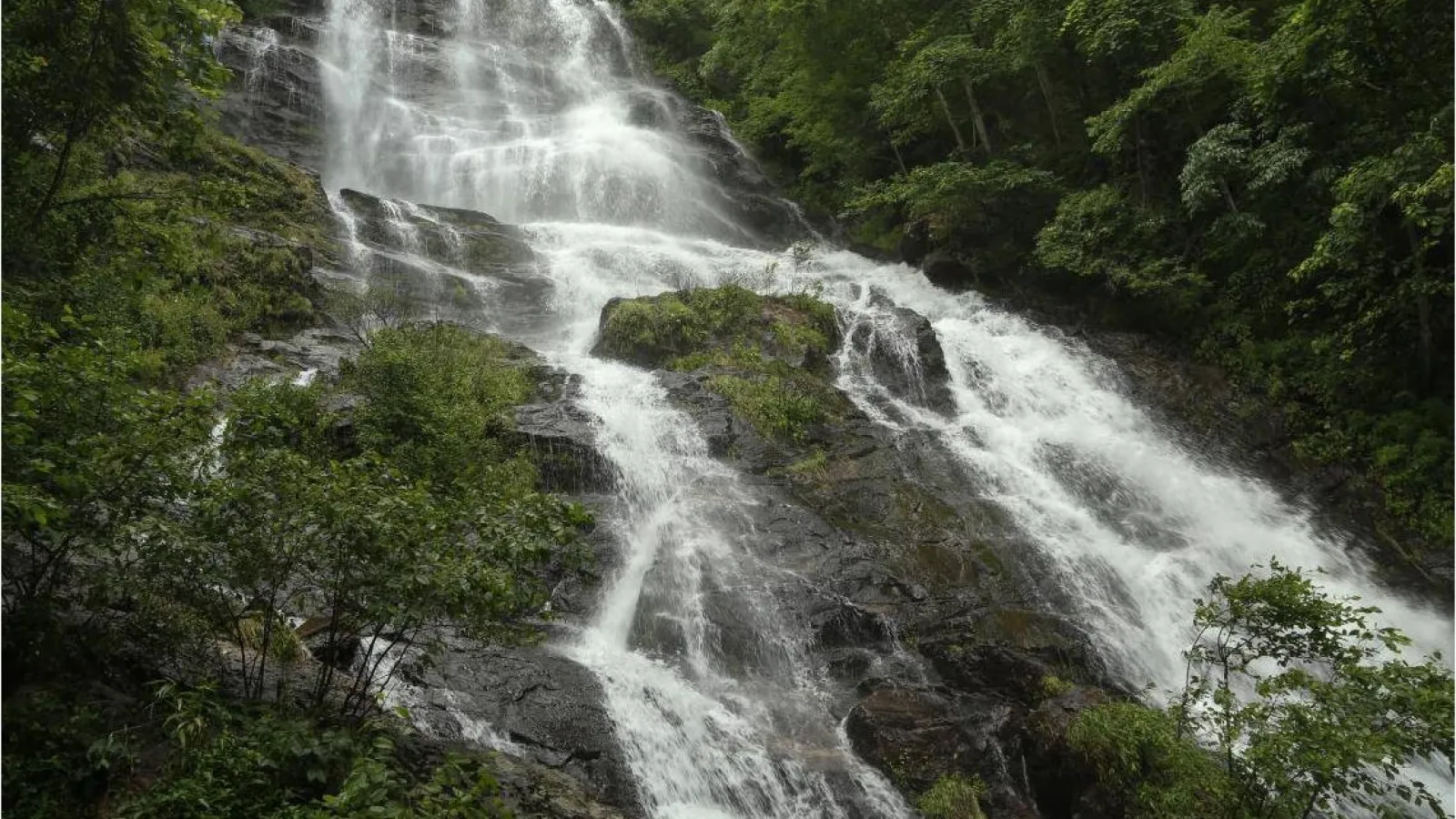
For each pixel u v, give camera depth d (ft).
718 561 38.68
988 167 74.49
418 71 105.50
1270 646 26.21
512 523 22.22
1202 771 25.20
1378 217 53.01
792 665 34.86
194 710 18.65
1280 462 56.08
